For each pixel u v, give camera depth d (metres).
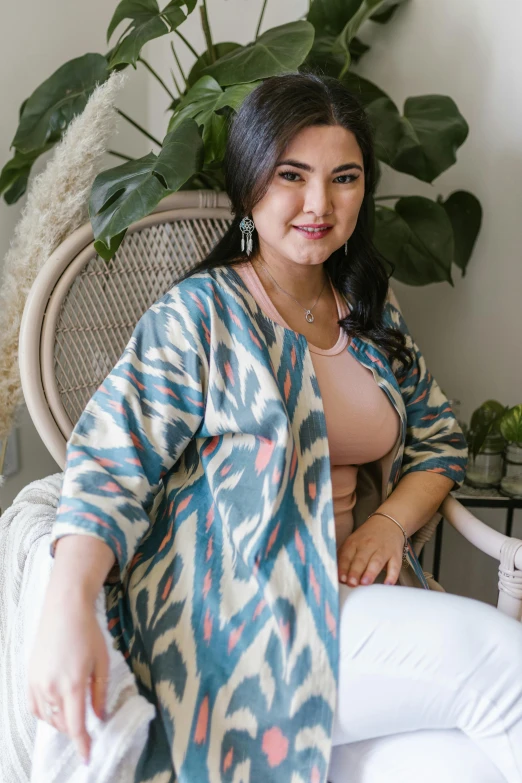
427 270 1.59
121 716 0.78
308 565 0.94
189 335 1.02
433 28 1.69
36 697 0.77
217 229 1.45
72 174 1.28
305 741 0.84
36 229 1.31
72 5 1.72
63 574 0.82
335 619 0.90
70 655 0.76
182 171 1.19
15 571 1.09
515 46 1.62
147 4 1.43
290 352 1.08
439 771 0.84
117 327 1.39
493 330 1.79
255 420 0.99
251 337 1.03
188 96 1.34
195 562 0.95
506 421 1.48
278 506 0.95
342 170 1.04
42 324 1.26
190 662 0.88
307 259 1.08
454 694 0.86
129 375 0.99
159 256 1.42
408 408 1.29
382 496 1.22
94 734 0.77
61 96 1.50
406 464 1.26
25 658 0.97
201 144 1.24
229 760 0.83
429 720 0.88
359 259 1.20
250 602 0.92
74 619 0.78
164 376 1.00
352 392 1.13
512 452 1.54
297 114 1.01
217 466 1.02
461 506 1.21
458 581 1.94
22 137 1.49
